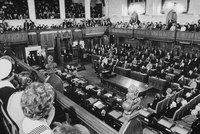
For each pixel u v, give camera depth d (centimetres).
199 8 2206
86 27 2716
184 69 1620
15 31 2109
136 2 2859
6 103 237
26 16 2461
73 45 2514
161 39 2297
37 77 383
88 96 1052
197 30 1986
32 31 2247
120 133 176
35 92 160
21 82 358
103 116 826
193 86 1266
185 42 2077
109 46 2691
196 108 942
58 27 2516
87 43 2880
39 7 2664
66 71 1678
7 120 241
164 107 1060
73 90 1134
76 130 141
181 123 880
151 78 1536
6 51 722
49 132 161
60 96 266
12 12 2411
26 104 157
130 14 2983
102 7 3334
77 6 3064
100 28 2889
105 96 1079
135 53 2283
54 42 2381
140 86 1437
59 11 2847
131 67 1780
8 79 287
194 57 2025
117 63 1911
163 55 2211
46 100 163
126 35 2691
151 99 1406
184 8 2367
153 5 2620
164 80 1448
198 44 1973
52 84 334
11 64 292
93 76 1939
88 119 206
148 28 2417
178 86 1287
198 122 889
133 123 183
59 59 2383
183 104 998
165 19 2528
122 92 1516
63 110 263
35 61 2075
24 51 2302
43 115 167
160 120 876
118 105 961
